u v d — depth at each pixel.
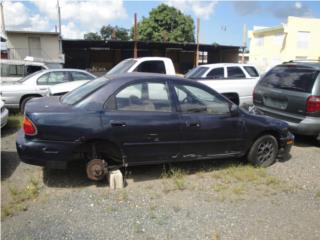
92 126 4.16
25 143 4.09
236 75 9.77
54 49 28.06
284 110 6.58
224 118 4.90
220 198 4.16
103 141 4.28
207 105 4.86
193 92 4.81
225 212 3.80
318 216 3.80
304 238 3.34
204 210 3.83
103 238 3.20
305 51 34.69
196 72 9.95
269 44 37.25
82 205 3.84
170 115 4.56
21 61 11.66
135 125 4.34
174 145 4.62
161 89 4.62
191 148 4.75
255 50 40.09
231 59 40.31
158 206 3.88
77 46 34.91
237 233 3.37
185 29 48.88
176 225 3.47
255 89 7.51
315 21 34.31
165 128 4.51
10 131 7.35
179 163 5.32
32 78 9.51
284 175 5.07
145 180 4.64
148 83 4.56
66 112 4.15
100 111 4.25
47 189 4.26
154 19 48.56
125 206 3.85
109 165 4.53
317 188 4.61
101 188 4.33
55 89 8.21
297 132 6.30
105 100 4.32
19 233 3.23
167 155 4.63
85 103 4.30
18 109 9.30
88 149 4.25
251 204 4.04
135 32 30.53
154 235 3.28
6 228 3.31
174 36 47.56
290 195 4.35
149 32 48.34
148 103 4.51
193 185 4.54
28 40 27.39
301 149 6.46
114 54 38.09
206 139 4.81
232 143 5.04
